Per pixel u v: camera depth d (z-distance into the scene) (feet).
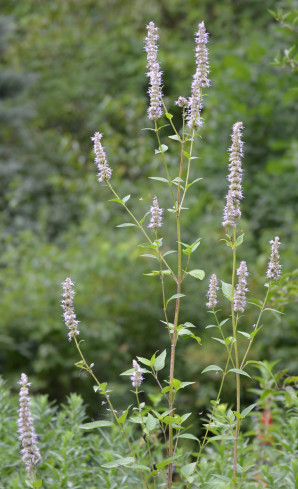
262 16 42.78
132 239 24.89
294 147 25.99
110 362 23.43
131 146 31.01
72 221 34.14
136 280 24.41
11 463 10.59
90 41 46.62
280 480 8.98
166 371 23.09
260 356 21.49
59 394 23.40
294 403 10.32
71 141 40.14
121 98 40.01
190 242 25.00
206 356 21.74
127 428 10.80
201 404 20.98
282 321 21.43
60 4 48.60
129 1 47.67
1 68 39.96
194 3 45.80
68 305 7.93
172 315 24.18
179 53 44.39
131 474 9.95
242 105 27.78
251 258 24.49
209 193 27.66
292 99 26.84
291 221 25.98
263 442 11.25
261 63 28.76
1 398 11.46
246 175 28.30
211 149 28.50
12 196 35.81
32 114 36.96
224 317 23.16
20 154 39.27
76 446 10.25
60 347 23.47
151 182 29.04
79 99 46.16
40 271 25.68
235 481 7.95
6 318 23.32
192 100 8.23
